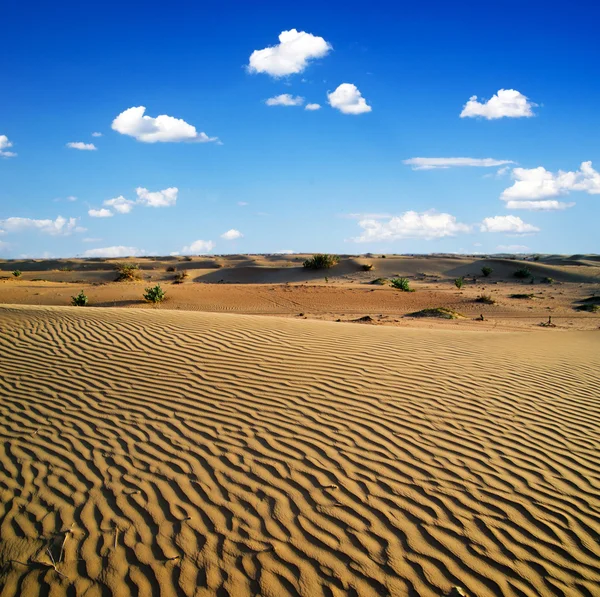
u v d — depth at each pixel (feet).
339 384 24.71
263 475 15.78
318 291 122.42
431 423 20.18
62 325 37.27
